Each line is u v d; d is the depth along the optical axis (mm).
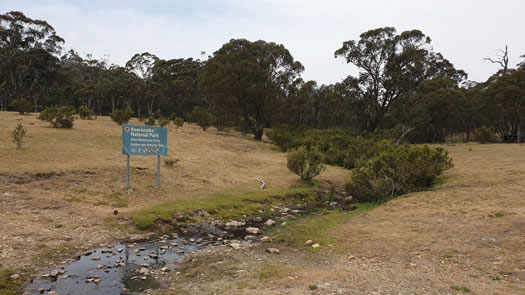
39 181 13617
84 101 66875
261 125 42031
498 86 42438
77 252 8359
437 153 17969
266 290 6223
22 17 60781
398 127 43188
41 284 6543
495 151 29797
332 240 9539
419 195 14625
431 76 48250
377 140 34938
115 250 8680
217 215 12664
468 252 7855
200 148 28172
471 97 49188
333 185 20094
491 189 14148
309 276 6887
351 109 49281
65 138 22938
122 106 70500
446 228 9555
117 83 64312
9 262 7340
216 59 40719
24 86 63156
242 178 19812
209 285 6574
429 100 43781
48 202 11711
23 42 61750
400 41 44375
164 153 15656
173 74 74688
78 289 6375
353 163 26172
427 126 49812
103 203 12562
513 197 12281
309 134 37375
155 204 13109
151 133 15227
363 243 9055
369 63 46375
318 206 15367
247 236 10414
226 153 27594
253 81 38312
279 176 21156
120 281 6797
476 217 10195
